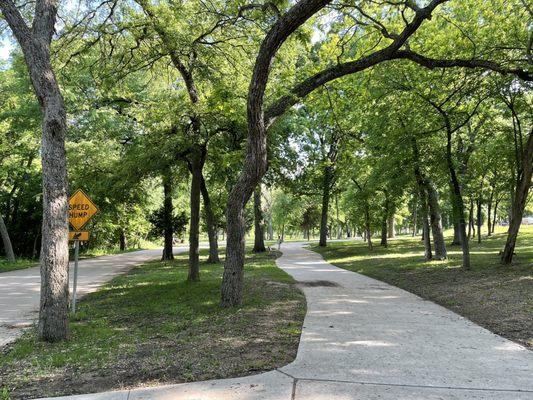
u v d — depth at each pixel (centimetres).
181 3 1367
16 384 532
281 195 4903
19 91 2417
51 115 763
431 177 1811
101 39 1404
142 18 1335
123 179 1493
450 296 1123
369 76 1537
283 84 1342
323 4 867
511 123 2023
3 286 1622
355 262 2308
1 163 2844
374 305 1035
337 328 780
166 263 2706
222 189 2316
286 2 1091
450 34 1466
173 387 491
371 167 2266
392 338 704
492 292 1093
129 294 1327
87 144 1742
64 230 775
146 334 775
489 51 1451
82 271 2269
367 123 1808
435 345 658
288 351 632
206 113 1323
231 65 1526
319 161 2500
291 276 1697
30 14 1050
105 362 604
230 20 1291
